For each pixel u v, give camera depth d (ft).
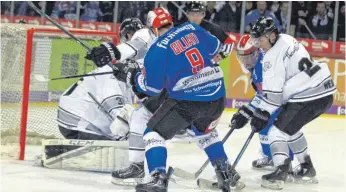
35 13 57.88
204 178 25.80
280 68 23.09
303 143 25.45
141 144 23.35
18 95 30.27
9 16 58.03
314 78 23.93
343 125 46.65
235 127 23.52
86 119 27.66
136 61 23.44
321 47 55.52
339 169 29.50
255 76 24.79
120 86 26.37
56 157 25.76
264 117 23.29
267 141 27.43
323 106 24.36
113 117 26.16
